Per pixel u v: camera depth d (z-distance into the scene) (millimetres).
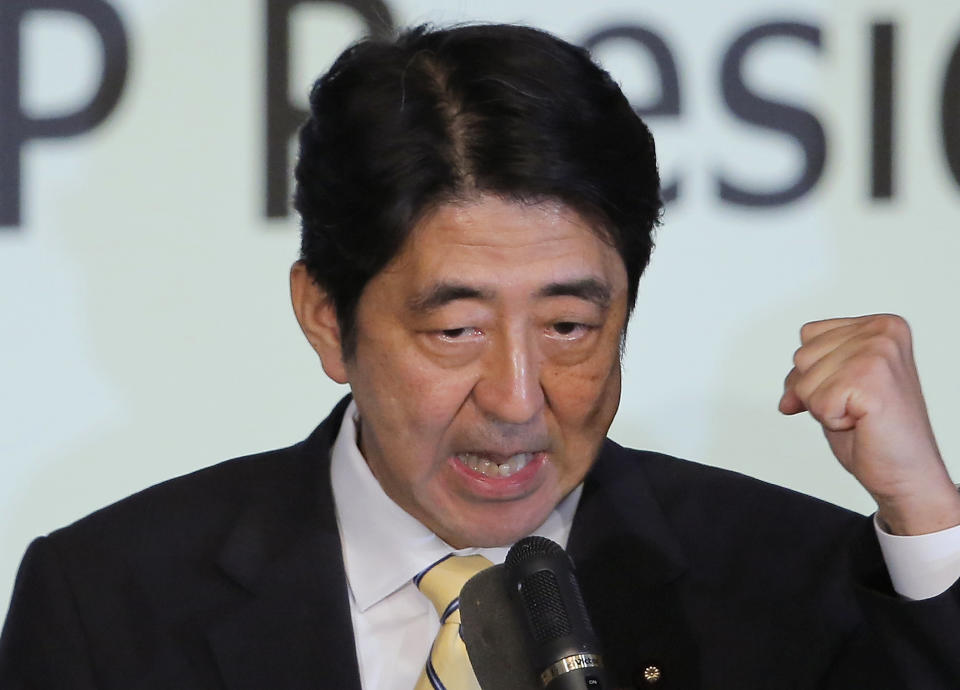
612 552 6246
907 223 8789
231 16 8984
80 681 6105
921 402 5512
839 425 5477
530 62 5328
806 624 6086
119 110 8953
